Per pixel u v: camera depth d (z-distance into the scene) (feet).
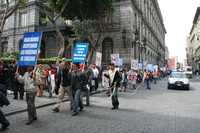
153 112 36.24
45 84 53.62
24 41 34.50
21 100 45.19
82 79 36.01
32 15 125.59
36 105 39.83
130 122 29.43
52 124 28.25
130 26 115.34
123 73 69.46
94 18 92.43
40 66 51.70
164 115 34.04
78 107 35.40
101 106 41.29
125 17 116.37
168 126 27.58
